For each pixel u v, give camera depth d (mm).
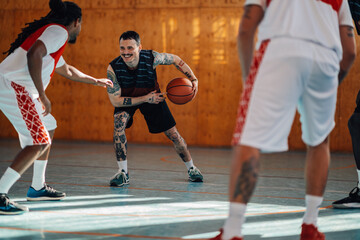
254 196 4270
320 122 2258
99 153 8883
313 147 2420
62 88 11656
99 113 11500
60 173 5809
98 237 2654
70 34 3559
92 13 11453
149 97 4832
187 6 10977
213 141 10953
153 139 11195
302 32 2068
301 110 2289
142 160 7781
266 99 1986
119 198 4023
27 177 5242
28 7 11789
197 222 3082
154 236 2684
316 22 2133
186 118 11062
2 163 6793
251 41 2086
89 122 11547
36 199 3838
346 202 3623
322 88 2174
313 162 2393
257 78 2027
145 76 4941
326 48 2139
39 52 3137
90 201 3850
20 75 3260
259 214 3391
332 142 10234
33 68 3102
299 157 8984
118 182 4770
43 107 3541
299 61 2012
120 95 4941
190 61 11008
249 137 1972
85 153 8836
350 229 2906
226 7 10781
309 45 2066
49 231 2789
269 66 2020
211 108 10945
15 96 3234
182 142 5117
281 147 2043
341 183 5395
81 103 11578
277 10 2094
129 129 11328
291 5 2088
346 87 10125
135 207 3605
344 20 2391
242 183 1974
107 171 6129
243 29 2066
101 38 11438
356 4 3457
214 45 10875
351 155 9773
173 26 11070
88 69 11508
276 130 2006
